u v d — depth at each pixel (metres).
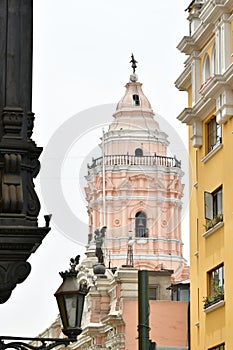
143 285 20.39
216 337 50.81
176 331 68.12
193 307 55.19
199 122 54.97
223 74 50.19
